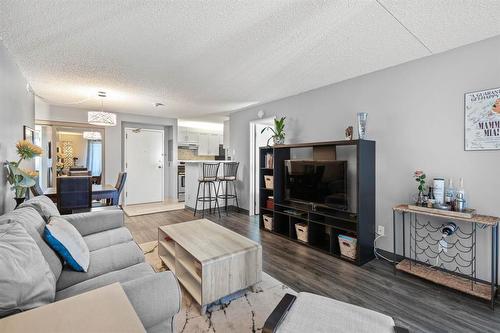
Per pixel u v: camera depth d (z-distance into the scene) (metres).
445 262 2.46
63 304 0.94
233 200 5.66
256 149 5.25
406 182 2.73
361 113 2.85
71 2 1.71
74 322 0.84
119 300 0.98
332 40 2.25
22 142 2.41
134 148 6.46
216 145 8.52
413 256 2.69
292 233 3.62
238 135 5.54
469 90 2.30
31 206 1.97
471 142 2.29
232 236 2.44
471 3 1.72
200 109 5.38
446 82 2.44
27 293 1.05
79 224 2.37
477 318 1.85
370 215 2.91
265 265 2.75
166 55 2.58
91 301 0.97
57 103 4.91
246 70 2.99
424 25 2.00
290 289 2.24
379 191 2.96
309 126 3.82
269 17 1.90
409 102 2.70
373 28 2.05
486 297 1.99
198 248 2.12
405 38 2.21
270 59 2.66
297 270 2.63
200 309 1.90
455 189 2.37
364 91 3.10
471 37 2.19
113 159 5.89
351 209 3.27
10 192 2.57
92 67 2.92
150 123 6.46
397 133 2.80
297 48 2.41
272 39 2.23
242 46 2.38
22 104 3.10
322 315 1.29
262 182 4.23
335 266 2.73
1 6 1.75
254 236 3.77
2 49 2.29
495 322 1.80
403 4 1.74
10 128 2.57
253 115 5.07
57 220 1.88
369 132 3.05
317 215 3.36
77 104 4.98
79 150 5.60
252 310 1.93
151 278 1.23
